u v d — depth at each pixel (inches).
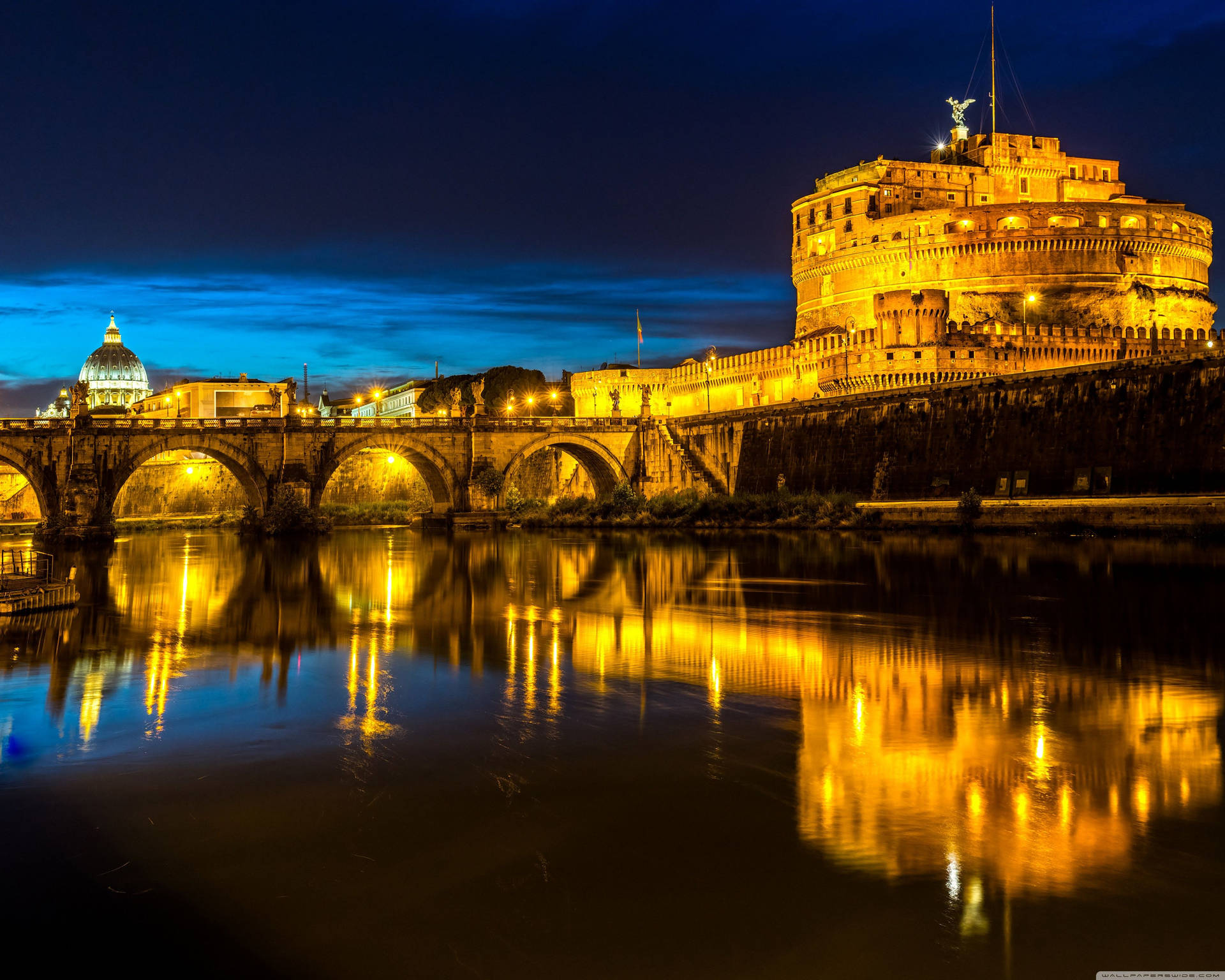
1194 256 5984.3
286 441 3976.4
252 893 644.7
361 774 852.6
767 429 4119.1
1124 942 571.8
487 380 7076.8
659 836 715.4
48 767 877.8
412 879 658.2
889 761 861.8
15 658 1352.1
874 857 676.1
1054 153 6702.8
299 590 2116.1
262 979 556.4
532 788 812.6
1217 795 771.4
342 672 1253.1
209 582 2276.1
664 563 2596.0
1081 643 1336.1
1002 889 629.9
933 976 545.3
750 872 657.6
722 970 554.6
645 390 4726.9
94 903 635.5
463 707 1069.1
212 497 5959.6
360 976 557.9
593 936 588.4
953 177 6446.9
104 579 2338.8
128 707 1082.1
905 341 5147.6
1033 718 983.0
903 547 2674.7
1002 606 1637.6
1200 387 2518.5
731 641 1425.9
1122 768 834.2
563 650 1384.1
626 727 979.9
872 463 3548.2
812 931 588.7
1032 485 2945.4
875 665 1232.8
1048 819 730.8
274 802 790.5
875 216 6250.0
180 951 583.2
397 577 2365.9
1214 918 592.1
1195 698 1046.4
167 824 749.3
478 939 588.4
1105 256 5698.8
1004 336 4712.1
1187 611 1546.5
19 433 3627.0
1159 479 2588.6
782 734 944.9
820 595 1870.1
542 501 4830.2
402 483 5570.9
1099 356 4785.9
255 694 1140.5
